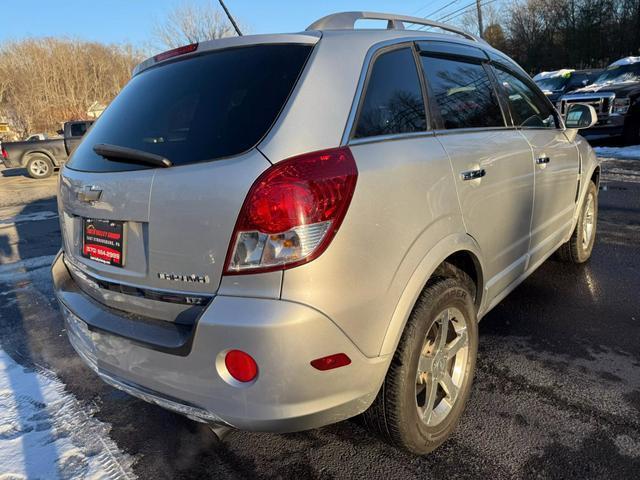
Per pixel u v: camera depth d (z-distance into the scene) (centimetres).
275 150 164
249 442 235
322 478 210
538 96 347
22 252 627
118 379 198
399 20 244
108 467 223
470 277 246
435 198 201
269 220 157
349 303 167
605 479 199
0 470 222
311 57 190
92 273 210
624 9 3008
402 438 200
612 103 1175
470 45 279
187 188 169
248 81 191
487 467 209
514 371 277
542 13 3472
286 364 159
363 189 170
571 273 418
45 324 390
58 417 262
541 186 308
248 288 161
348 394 175
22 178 1630
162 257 177
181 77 214
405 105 210
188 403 178
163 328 181
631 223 570
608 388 257
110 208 192
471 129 245
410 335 191
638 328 319
